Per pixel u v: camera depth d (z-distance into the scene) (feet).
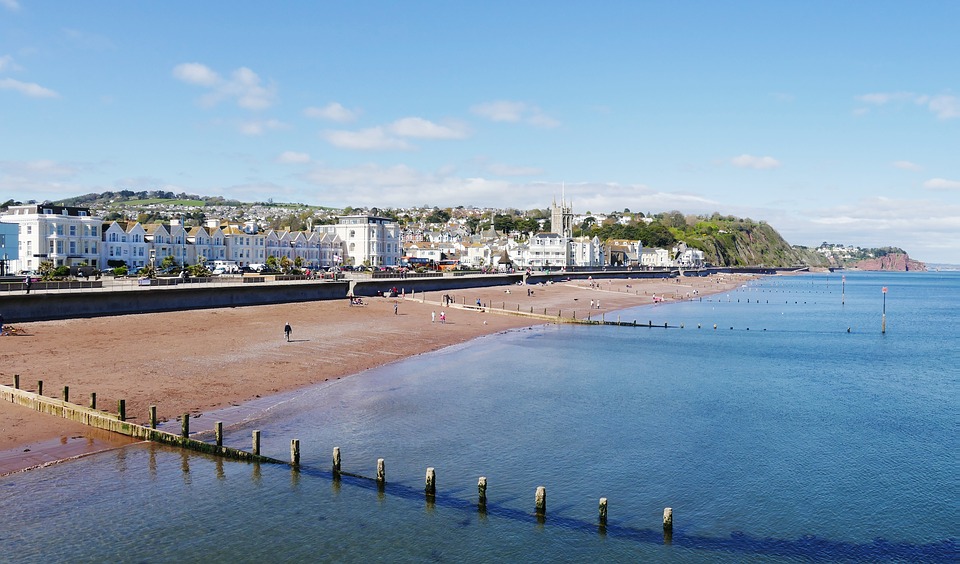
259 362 156.04
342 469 92.63
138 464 89.51
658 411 132.98
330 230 616.80
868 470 101.14
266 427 107.65
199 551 68.54
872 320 362.53
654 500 87.51
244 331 200.54
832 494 91.35
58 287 204.64
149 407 112.06
